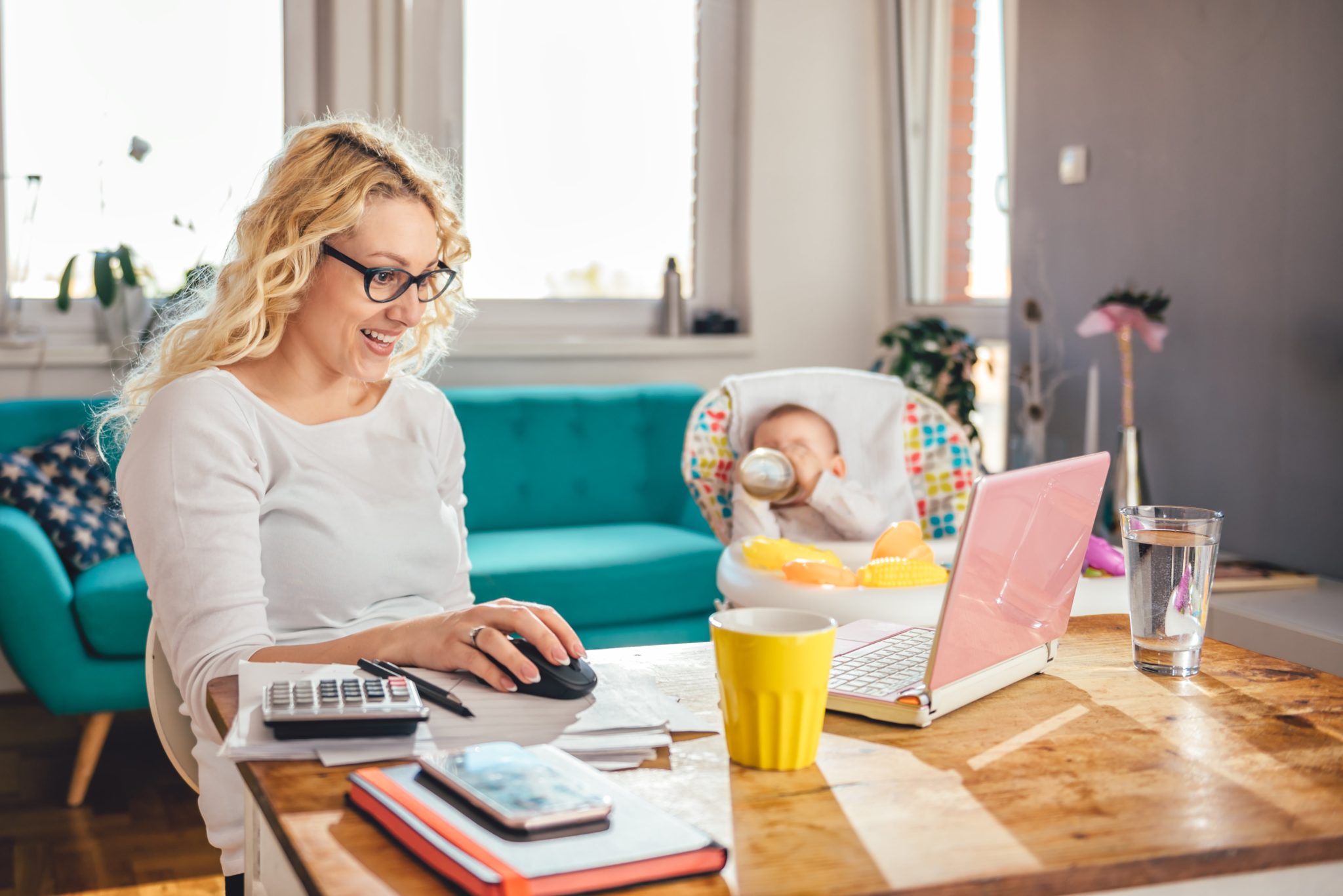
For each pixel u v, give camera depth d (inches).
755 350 155.5
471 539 119.0
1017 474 35.3
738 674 30.8
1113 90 108.3
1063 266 116.3
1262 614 76.5
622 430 133.0
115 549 106.4
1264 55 91.3
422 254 50.9
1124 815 28.6
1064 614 41.6
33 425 113.7
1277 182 90.7
